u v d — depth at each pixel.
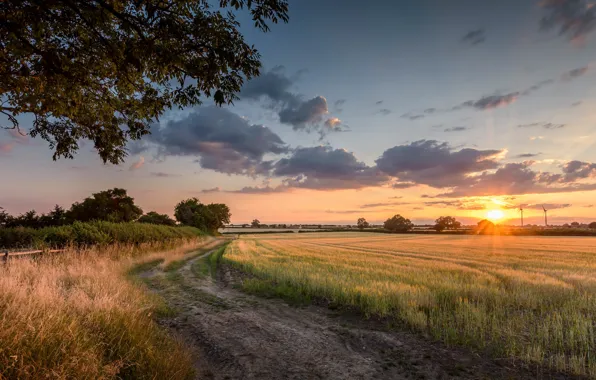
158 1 4.40
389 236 102.81
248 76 5.09
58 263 12.88
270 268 16.88
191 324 7.94
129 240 24.31
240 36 4.78
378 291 10.27
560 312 8.77
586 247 44.19
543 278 14.09
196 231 63.91
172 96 5.90
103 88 6.46
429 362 5.81
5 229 17.02
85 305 6.07
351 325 8.11
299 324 8.20
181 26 4.42
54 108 5.80
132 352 4.85
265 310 9.60
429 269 17.30
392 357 6.05
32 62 5.10
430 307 8.97
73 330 4.66
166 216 80.12
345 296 10.29
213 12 4.66
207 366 5.56
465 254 30.59
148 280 14.41
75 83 5.50
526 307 9.45
